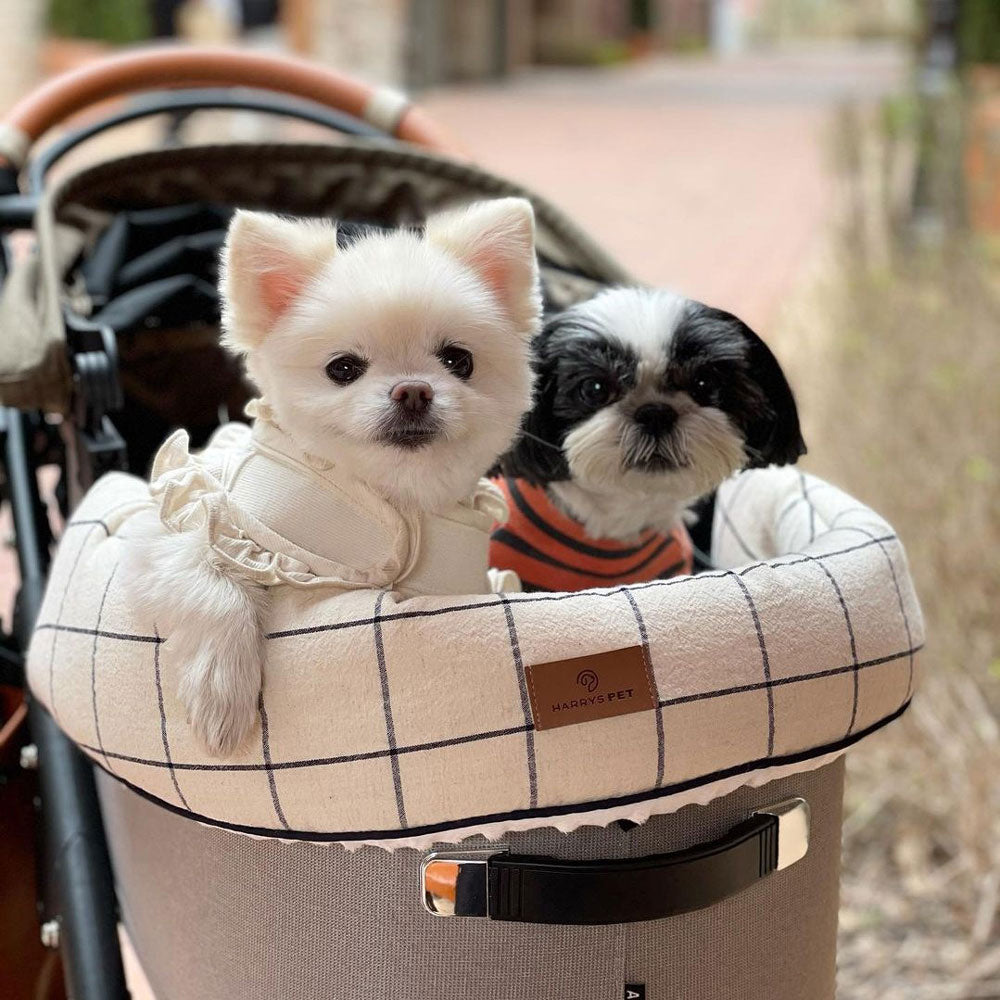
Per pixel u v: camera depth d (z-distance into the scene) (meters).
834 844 0.77
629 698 0.66
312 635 0.67
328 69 1.29
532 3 10.74
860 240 3.04
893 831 1.38
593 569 0.87
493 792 0.66
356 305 0.68
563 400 0.83
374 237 0.73
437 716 0.66
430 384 0.68
